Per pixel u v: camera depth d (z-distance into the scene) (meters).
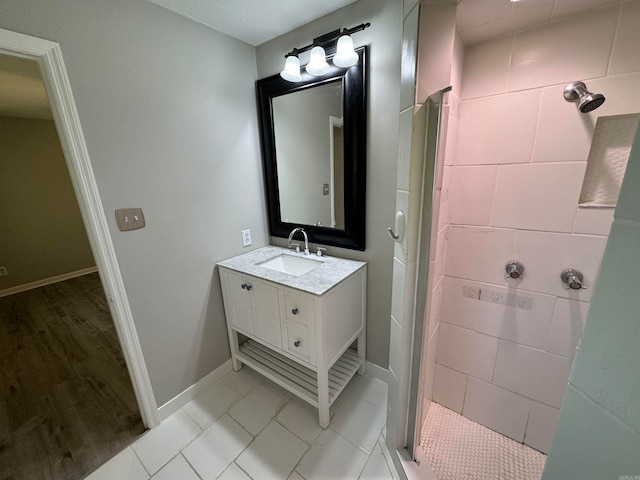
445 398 1.50
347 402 1.64
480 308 1.29
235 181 1.79
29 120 3.40
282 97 1.73
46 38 1.02
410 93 0.93
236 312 1.74
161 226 1.46
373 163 1.52
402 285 1.11
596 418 0.30
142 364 1.46
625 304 0.26
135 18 1.25
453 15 0.87
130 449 1.41
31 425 1.56
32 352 2.23
